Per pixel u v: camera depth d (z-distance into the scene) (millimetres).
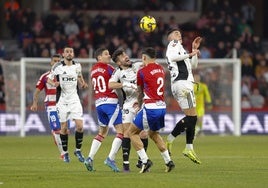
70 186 35625
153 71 41156
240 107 83875
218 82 83688
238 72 83375
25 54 93625
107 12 104188
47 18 97188
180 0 105562
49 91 51656
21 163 48344
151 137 41969
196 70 83750
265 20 108375
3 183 36875
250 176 40250
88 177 39438
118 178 38938
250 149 61406
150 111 40969
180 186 35625
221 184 36500
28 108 80750
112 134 81312
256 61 96062
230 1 107562
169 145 45438
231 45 96812
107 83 43812
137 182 37125
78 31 96938
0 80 85500
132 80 42562
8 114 80625
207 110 83500
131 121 42531
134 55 91125
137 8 105312
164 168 44781
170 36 45594
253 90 92125
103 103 43688
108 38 96062
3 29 102938
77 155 48969
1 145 65625
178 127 44969
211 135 82812
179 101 45344
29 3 103688
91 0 104938
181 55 45062
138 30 96250
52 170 43719
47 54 92250
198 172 42281
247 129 85250
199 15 104938
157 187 35250
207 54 93375
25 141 71250
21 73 79375
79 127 48875
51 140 72688
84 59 80625
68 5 104062
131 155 54281
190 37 97250
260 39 103562
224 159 51406
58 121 51281
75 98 49375
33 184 36469
